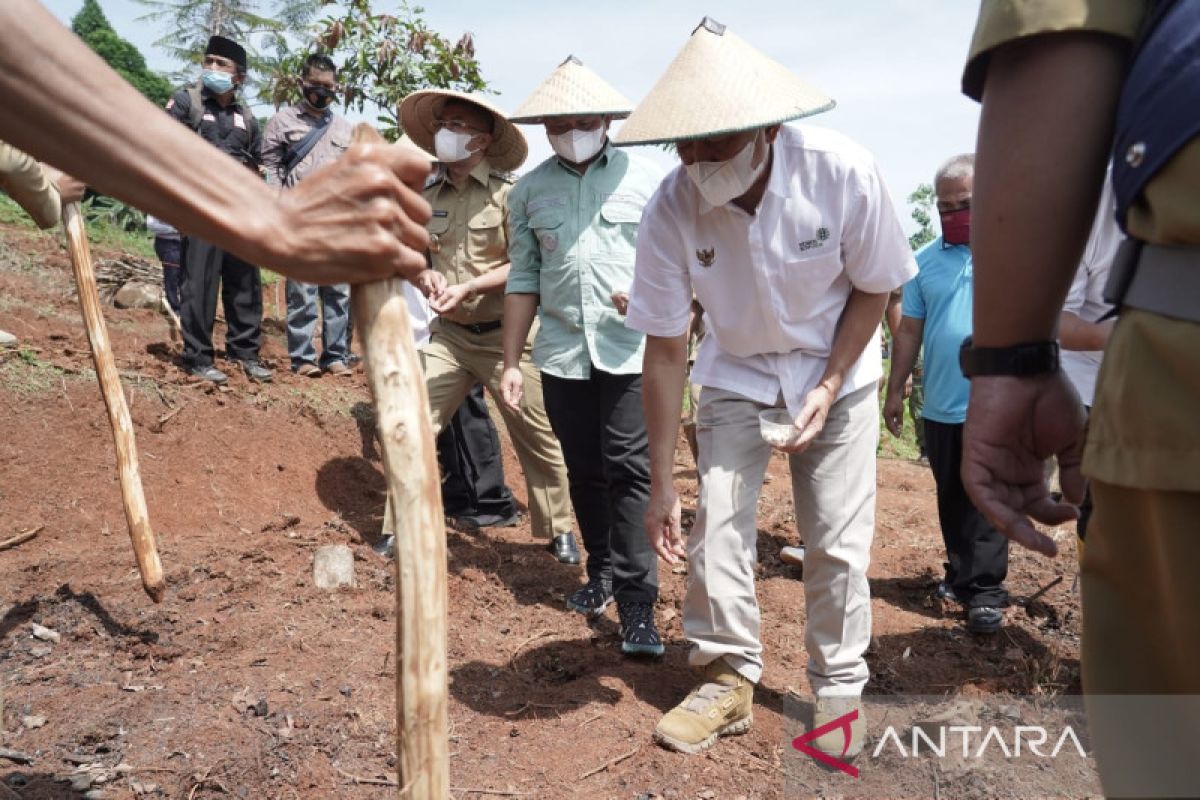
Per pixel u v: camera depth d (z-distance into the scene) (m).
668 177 3.01
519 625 4.11
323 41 7.62
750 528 3.13
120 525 4.67
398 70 7.58
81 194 3.45
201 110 6.25
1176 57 1.00
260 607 3.82
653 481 3.17
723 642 3.14
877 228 2.83
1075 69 1.11
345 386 6.61
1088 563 1.16
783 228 2.82
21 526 4.44
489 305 4.73
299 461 5.66
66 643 3.43
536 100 4.09
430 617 1.41
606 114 4.03
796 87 2.71
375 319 1.37
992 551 4.29
